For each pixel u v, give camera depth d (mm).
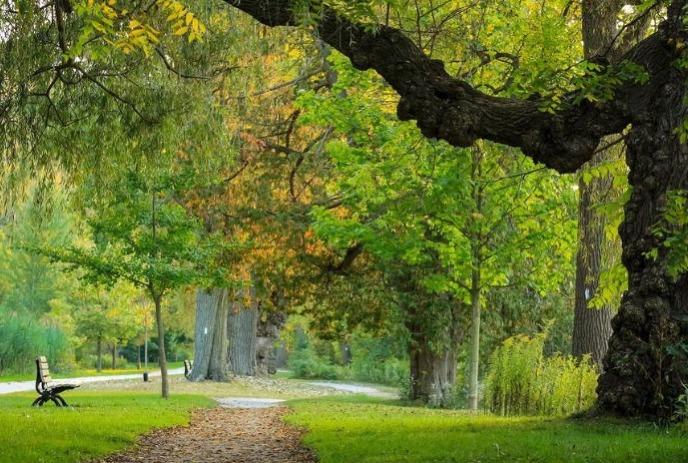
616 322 11242
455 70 15625
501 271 20984
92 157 13438
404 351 29281
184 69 13469
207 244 22812
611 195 15219
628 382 10945
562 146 10586
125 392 27766
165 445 12625
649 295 10891
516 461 8289
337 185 25375
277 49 19625
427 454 9203
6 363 42625
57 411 16984
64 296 53594
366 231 21703
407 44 10297
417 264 26844
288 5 9398
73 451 10273
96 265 21672
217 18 13516
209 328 37719
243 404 25234
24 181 12898
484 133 10555
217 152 14695
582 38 16328
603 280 13039
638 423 10648
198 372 37688
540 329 29969
